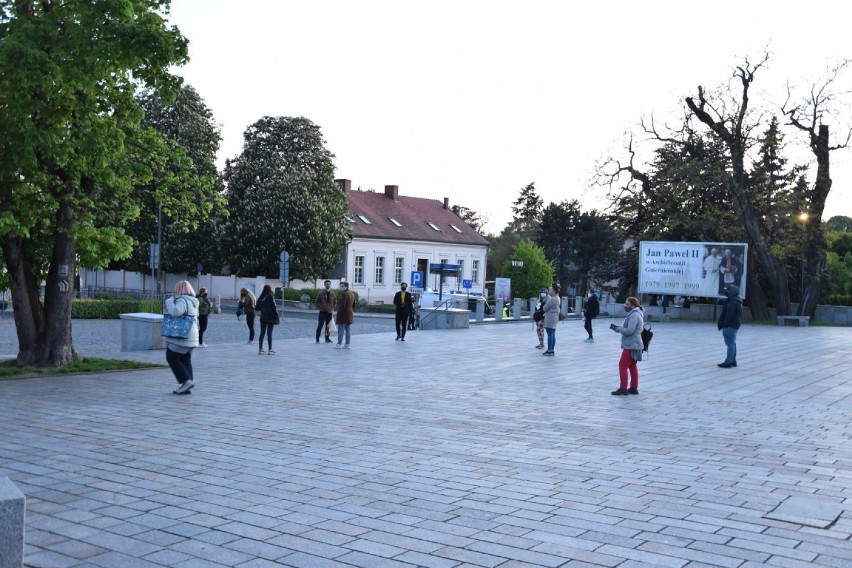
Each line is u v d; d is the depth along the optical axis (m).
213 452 8.84
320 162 58.88
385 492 7.22
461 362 19.84
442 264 43.06
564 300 49.31
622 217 49.97
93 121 16.41
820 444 9.73
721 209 46.69
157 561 5.35
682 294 44.00
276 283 59.06
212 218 56.84
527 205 125.50
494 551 5.62
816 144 44.62
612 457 8.83
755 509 6.77
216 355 20.97
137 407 12.04
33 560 5.34
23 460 8.34
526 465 8.38
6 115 15.17
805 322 41.97
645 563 5.42
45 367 16.73
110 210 17.95
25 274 17.16
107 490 7.17
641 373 17.83
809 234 44.44
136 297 52.34
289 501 6.88
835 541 5.92
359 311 55.00
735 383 16.11
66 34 15.28
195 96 57.28
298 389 14.34
